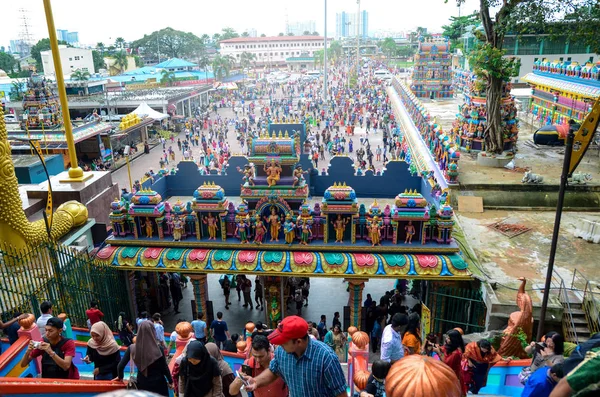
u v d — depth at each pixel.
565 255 18.73
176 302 21.83
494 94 27.92
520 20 25.66
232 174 24.88
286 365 5.52
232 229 19.36
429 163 28.14
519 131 37.66
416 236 18.56
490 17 27.45
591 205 23.06
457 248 17.92
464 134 30.73
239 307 22.30
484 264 18.08
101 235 21.39
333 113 77.06
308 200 23.94
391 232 18.59
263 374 5.82
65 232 19.28
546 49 51.47
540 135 26.98
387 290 23.41
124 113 70.75
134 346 7.76
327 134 56.50
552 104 36.81
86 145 48.56
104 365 9.05
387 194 24.64
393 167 24.28
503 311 15.30
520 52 52.16
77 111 69.00
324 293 23.17
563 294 15.79
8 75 104.69
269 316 19.95
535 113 40.91
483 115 29.73
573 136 11.24
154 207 19.00
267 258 18.36
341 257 18.14
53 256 14.84
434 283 18.14
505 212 22.98
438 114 46.25
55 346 8.78
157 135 62.19
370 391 7.03
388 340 8.98
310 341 5.48
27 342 9.92
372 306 19.52
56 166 37.47
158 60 146.88
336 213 18.47
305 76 138.62
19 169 34.12
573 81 32.59
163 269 18.61
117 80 90.19
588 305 15.05
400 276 17.52
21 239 17.05
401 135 43.81
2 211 16.53
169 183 25.22
